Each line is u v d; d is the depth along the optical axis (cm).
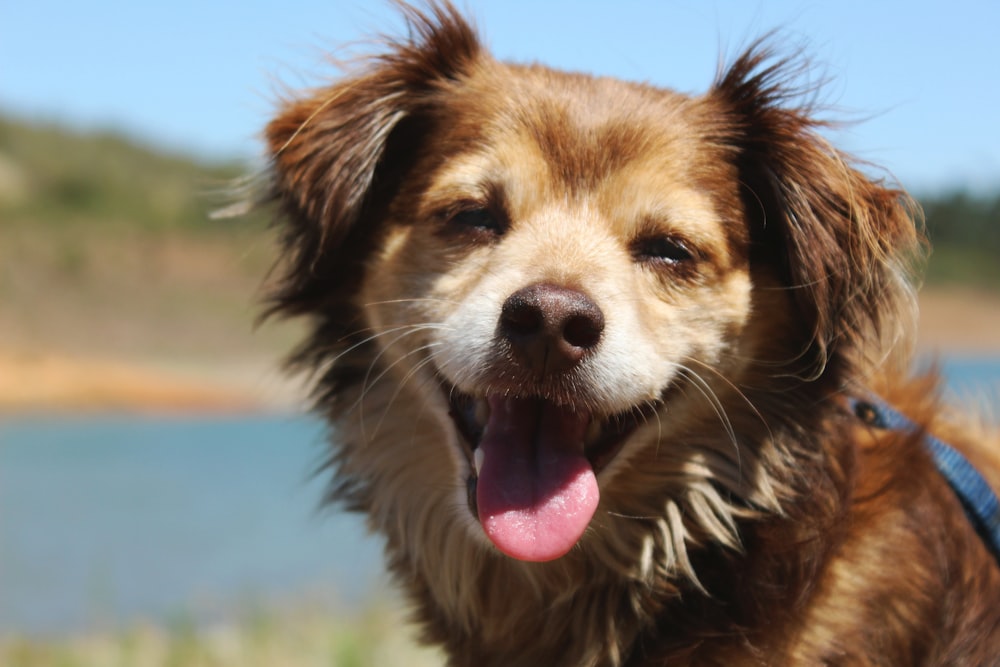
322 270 64
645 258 62
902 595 60
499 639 62
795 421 62
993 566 62
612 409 59
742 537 61
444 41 64
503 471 60
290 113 64
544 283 59
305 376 66
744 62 63
